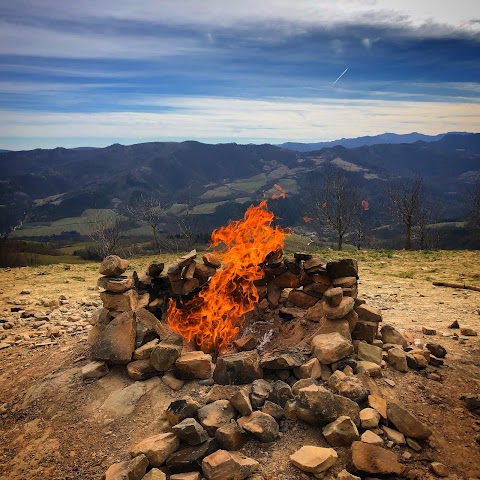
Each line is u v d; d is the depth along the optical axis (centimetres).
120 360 348
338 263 399
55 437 308
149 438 281
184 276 423
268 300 450
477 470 268
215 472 259
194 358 344
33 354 428
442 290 691
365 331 379
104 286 395
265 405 306
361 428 291
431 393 330
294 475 265
